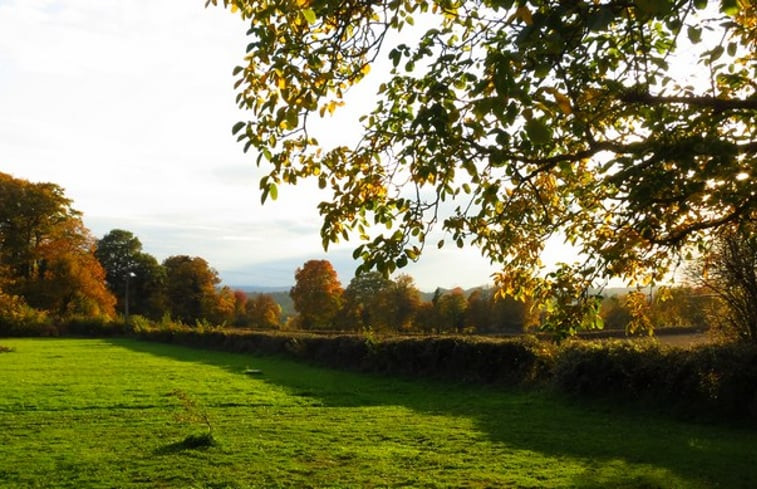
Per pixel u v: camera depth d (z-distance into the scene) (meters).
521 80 2.55
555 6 2.51
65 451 9.35
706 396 12.42
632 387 13.80
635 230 4.02
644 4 2.06
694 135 3.33
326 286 52.06
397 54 3.61
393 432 10.98
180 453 9.21
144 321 47.53
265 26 3.64
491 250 5.03
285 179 4.13
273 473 8.18
